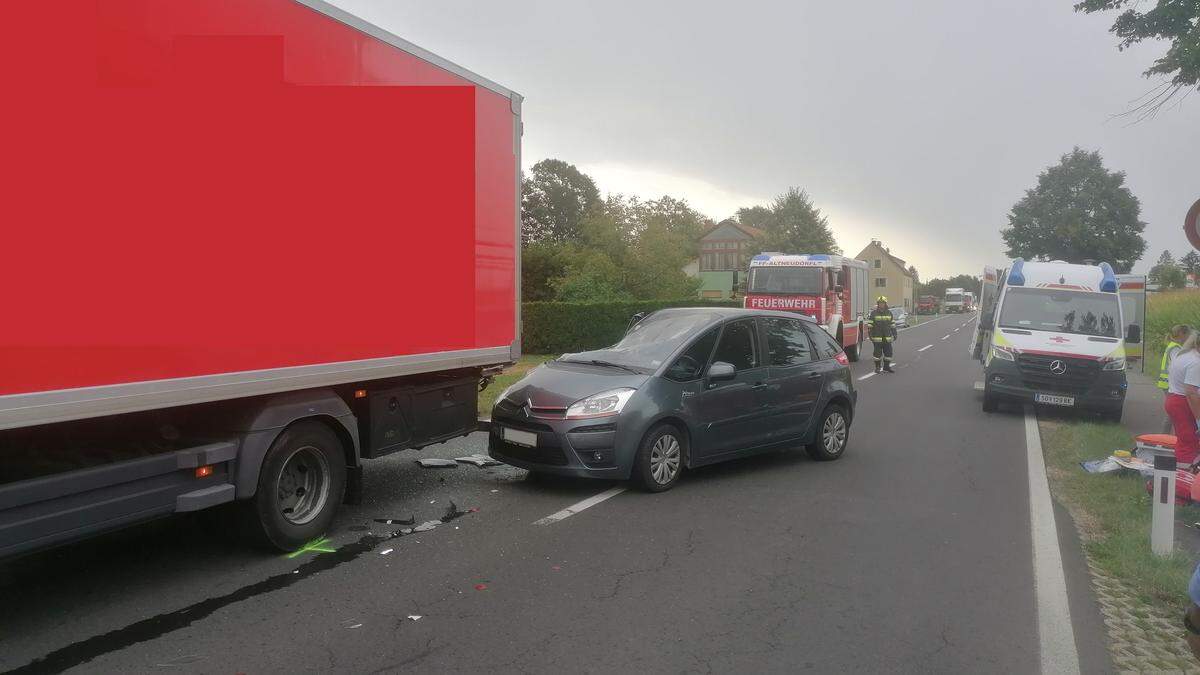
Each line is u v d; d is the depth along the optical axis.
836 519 6.49
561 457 6.96
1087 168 65.56
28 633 4.12
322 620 4.32
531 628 4.25
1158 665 3.96
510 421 7.28
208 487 4.80
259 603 4.55
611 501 6.93
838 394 8.88
